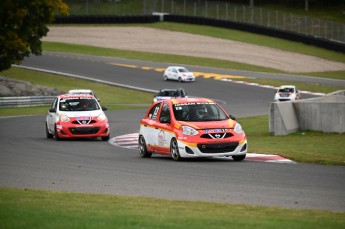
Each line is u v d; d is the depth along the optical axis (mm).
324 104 84000
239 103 171000
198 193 39844
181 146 57125
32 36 172000
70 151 68938
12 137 87688
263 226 26750
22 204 32875
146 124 62938
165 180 45844
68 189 41875
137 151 69562
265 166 53156
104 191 40969
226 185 43062
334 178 45938
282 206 35125
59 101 86625
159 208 32219
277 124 83875
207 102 60688
